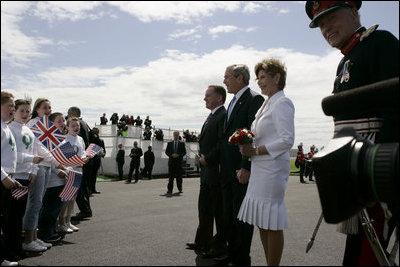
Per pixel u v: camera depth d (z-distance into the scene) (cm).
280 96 271
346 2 204
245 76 346
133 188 1269
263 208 260
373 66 201
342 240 455
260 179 266
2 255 343
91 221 588
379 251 152
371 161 98
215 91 415
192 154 2312
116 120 2105
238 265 316
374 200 101
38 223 438
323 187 98
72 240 448
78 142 525
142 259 362
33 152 402
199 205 411
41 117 461
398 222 130
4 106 335
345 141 105
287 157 269
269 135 271
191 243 418
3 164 335
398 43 198
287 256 376
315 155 103
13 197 349
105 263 347
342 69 221
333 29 213
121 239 455
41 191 405
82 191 615
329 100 114
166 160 2172
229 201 344
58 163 442
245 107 337
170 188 1110
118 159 1723
